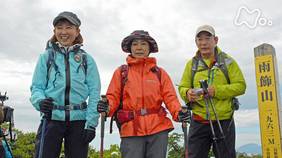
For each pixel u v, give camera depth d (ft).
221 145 15.87
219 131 16.06
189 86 16.85
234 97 16.17
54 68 13.83
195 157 16.26
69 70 13.87
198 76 16.53
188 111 14.16
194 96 15.78
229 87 15.74
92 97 13.92
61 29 14.33
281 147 20.83
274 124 21.20
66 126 13.53
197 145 16.31
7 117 16.15
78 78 13.87
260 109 21.90
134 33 15.58
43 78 13.83
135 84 14.90
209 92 15.71
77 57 14.19
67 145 13.67
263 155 21.44
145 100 14.69
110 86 15.15
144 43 15.51
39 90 13.56
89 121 13.44
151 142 14.28
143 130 14.26
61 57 14.08
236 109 16.26
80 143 13.48
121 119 14.67
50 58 13.96
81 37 14.96
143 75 15.12
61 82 13.65
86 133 13.33
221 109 15.92
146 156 14.43
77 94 13.75
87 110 13.71
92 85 14.19
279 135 20.94
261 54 22.17
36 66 13.98
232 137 15.98
